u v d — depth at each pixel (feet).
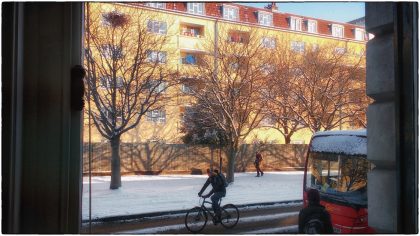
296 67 69.92
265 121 73.67
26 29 8.45
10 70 7.82
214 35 72.54
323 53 67.21
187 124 75.87
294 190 59.88
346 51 66.03
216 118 74.84
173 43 69.31
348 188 36.35
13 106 7.91
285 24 71.67
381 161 11.10
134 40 64.08
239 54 73.05
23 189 8.29
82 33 9.05
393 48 10.23
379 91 11.13
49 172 8.42
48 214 8.40
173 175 73.92
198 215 48.88
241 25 73.05
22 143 8.30
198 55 72.43
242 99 74.08
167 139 75.56
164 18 67.31
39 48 8.49
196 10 70.23
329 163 39.19
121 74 64.59
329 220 35.88
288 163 70.85
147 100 67.92
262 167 71.77
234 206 49.73
